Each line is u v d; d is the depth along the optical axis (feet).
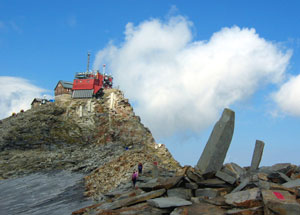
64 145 207.21
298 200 33.17
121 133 224.33
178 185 46.93
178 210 37.42
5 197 97.50
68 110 244.01
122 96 257.75
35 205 82.53
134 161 120.16
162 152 206.69
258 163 54.44
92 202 74.69
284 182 43.68
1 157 176.65
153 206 40.24
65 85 280.72
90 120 236.22
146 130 237.86
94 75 278.26
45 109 240.73
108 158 172.45
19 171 152.76
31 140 201.16
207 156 48.57
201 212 36.35
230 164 53.21
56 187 110.01
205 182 46.57
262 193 34.68
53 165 165.58
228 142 49.19
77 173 147.02
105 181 102.42
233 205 36.58
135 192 59.11
